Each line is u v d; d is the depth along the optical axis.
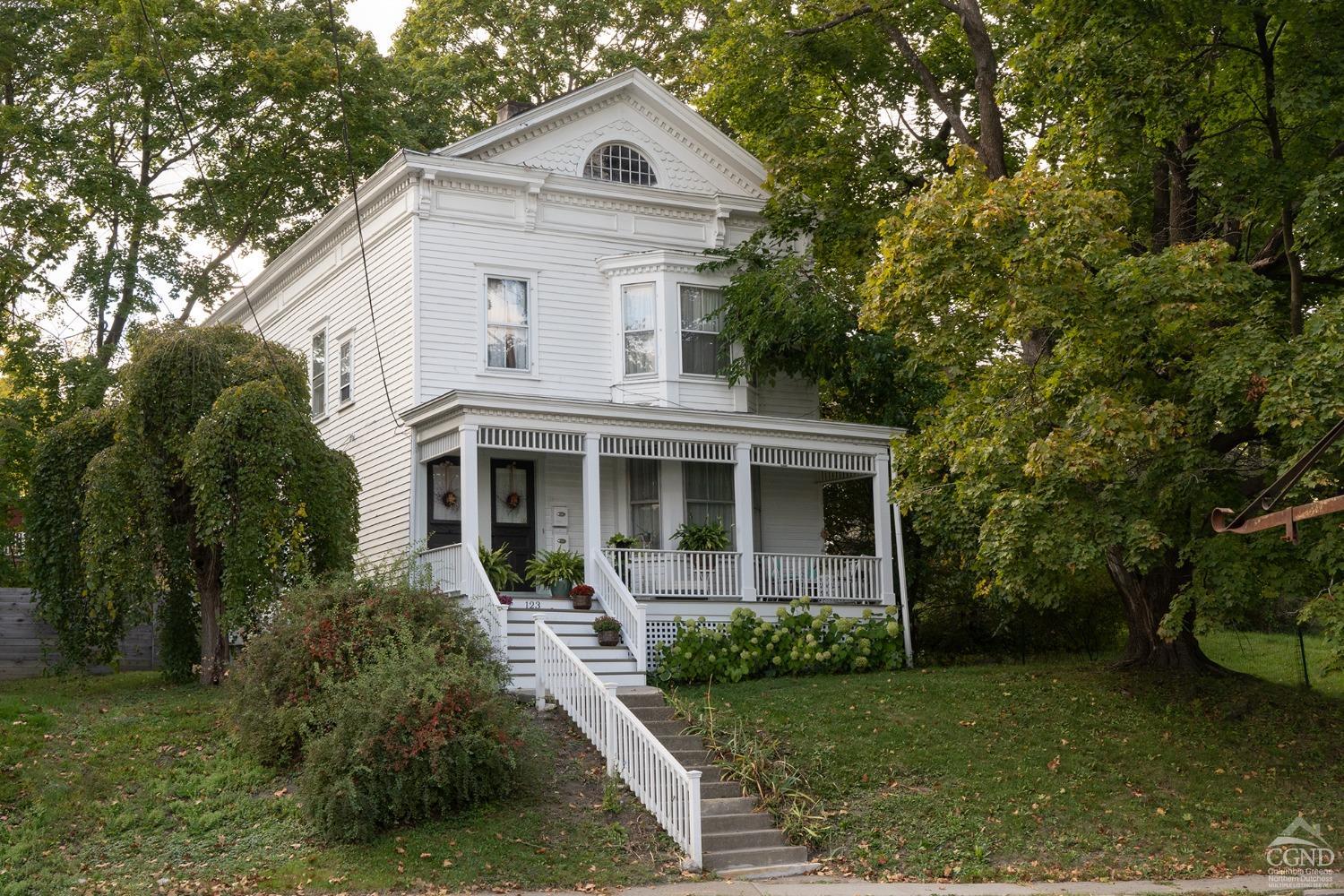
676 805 13.86
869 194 25.94
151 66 29.23
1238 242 20.27
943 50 25.72
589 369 23.80
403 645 15.47
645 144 25.23
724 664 20.48
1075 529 16.55
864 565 23.19
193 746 16.09
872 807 15.20
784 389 25.64
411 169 22.47
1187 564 20.78
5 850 12.77
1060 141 18.75
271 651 15.95
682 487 23.72
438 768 13.66
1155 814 15.39
